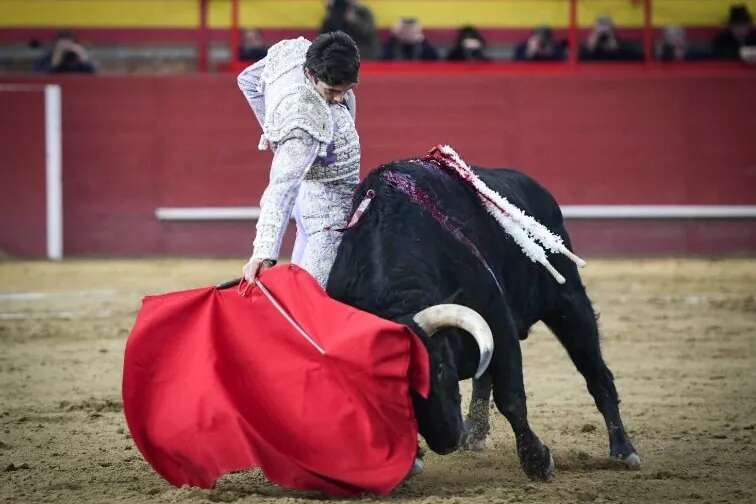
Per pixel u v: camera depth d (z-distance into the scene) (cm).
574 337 1171
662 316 2308
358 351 895
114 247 3572
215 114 3572
